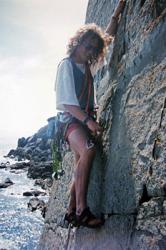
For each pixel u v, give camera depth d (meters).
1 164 43.81
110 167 3.79
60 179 5.69
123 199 3.42
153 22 3.49
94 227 3.76
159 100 3.19
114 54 4.55
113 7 5.10
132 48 3.93
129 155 3.48
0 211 18.48
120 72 4.22
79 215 3.69
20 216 17.48
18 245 13.28
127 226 3.27
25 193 23.41
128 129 3.62
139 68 3.71
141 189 3.16
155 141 3.10
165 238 2.75
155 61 3.41
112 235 3.49
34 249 12.90
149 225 2.96
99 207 3.92
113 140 3.89
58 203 5.46
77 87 3.75
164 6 3.36
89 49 3.73
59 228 5.11
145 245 2.94
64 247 4.65
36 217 17.39
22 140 58.34
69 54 3.78
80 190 3.69
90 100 3.90
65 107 3.65
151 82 3.39
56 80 3.75
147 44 3.55
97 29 3.75
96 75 5.48
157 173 2.99
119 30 4.45
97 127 3.59
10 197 22.73
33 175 32.16
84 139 3.72
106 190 3.79
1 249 12.78
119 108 3.97
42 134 56.69
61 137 4.00
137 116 3.51
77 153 3.95
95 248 3.78
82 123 3.82
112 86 4.36
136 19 3.92
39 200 19.91
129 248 3.16
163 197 2.90
